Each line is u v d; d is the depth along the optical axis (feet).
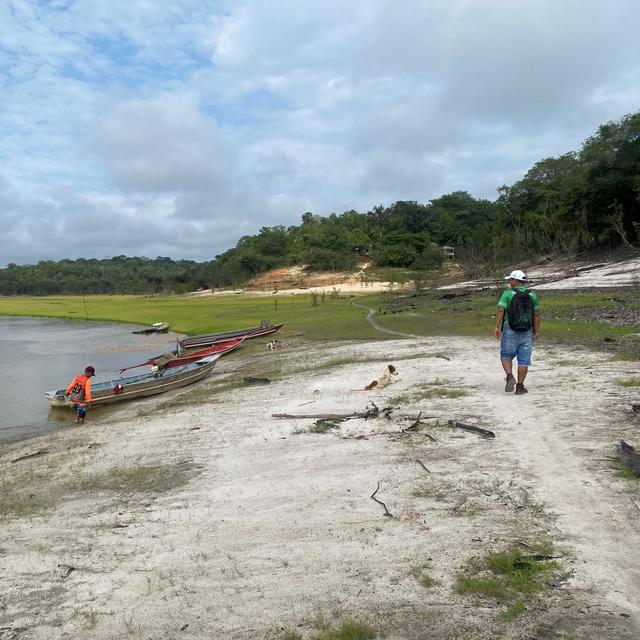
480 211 462.19
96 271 606.14
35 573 17.22
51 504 23.88
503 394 32.83
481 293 149.07
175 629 13.37
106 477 26.86
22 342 126.72
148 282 523.70
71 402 50.65
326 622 12.86
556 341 54.44
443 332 78.23
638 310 74.23
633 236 169.99
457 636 11.82
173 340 123.75
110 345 117.19
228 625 13.26
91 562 17.56
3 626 14.39
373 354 60.54
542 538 15.37
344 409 33.91
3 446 41.24
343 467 23.34
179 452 29.58
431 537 16.26
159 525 19.85
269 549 16.81
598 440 22.65
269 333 106.83
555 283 138.31
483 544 15.47
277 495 21.24
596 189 169.37
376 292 265.75
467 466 21.58
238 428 33.09
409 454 23.89
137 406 53.42
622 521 15.78
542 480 19.27
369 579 14.47
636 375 34.32
